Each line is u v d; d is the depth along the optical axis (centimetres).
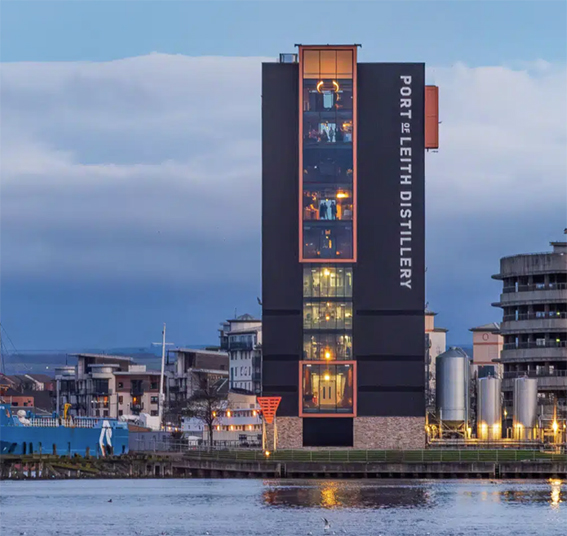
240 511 16850
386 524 15488
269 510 16950
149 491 19938
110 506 17712
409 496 18475
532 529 15088
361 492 19050
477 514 16375
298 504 17588
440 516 16212
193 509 17200
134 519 16212
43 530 15288
